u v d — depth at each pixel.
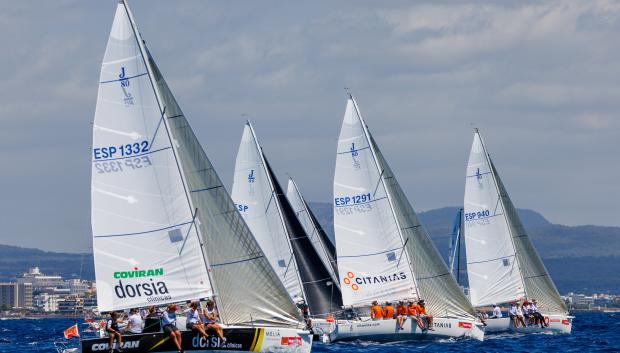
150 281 122.38
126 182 121.94
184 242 122.75
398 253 180.50
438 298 182.00
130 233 122.00
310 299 199.88
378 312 175.75
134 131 121.69
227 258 133.88
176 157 122.50
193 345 123.38
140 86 121.56
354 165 180.75
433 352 161.00
